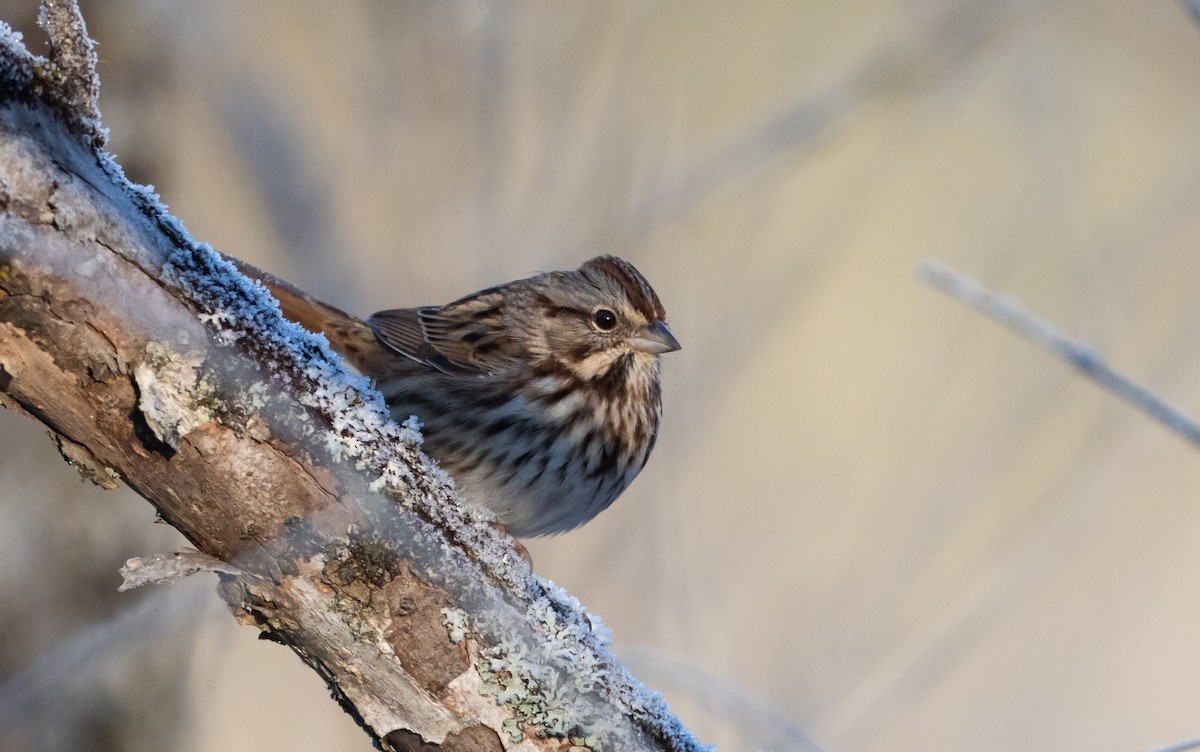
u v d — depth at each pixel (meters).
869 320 18.12
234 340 5.04
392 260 11.20
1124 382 6.88
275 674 12.40
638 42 11.86
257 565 5.14
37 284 4.68
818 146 12.48
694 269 12.14
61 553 9.54
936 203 19.33
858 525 11.67
